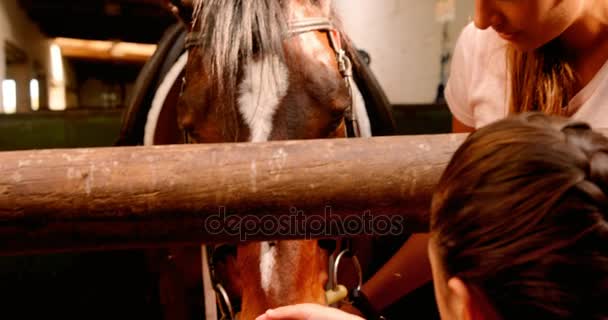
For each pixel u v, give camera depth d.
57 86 5.11
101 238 0.52
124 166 0.50
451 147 0.53
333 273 0.78
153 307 1.56
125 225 0.51
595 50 0.72
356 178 0.52
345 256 0.88
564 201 0.30
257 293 0.71
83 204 0.50
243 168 0.51
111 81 6.07
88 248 0.53
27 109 4.00
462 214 0.33
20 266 1.76
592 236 0.30
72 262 1.79
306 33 0.85
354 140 0.53
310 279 0.74
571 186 0.30
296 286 0.72
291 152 0.52
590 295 0.30
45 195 0.49
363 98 1.21
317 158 0.52
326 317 0.53
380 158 0.52
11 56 3.81
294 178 0.51
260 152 0.52
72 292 1.80
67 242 0.52
